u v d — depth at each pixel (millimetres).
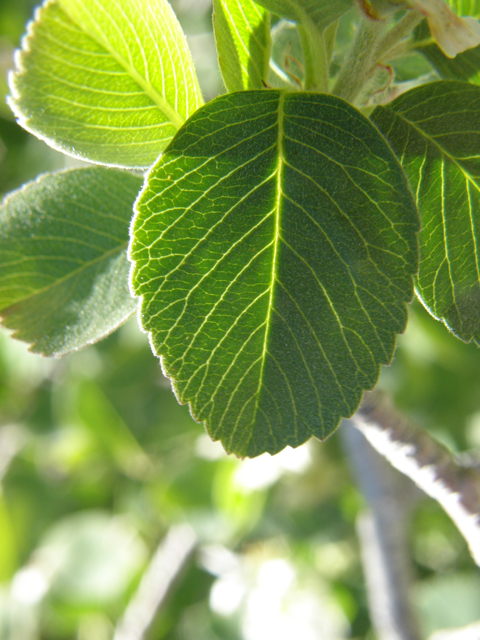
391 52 88
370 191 72
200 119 70
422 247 83
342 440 208
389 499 193
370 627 261
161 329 75
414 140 80
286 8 73
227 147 71
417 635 187
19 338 98
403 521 202
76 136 77
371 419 119
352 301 75
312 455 233
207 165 71
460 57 88
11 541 267
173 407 258
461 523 121
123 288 98
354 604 258
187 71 76
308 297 75
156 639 267
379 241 73
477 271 84
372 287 74
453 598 258
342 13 73
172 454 259
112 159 80
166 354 76
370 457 193
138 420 260
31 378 277
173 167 71
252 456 79
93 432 260
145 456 261
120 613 260
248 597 256
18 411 278
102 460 271
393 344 76
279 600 253
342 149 71
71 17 69
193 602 274
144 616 236
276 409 78
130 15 70
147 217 72
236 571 263
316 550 262
